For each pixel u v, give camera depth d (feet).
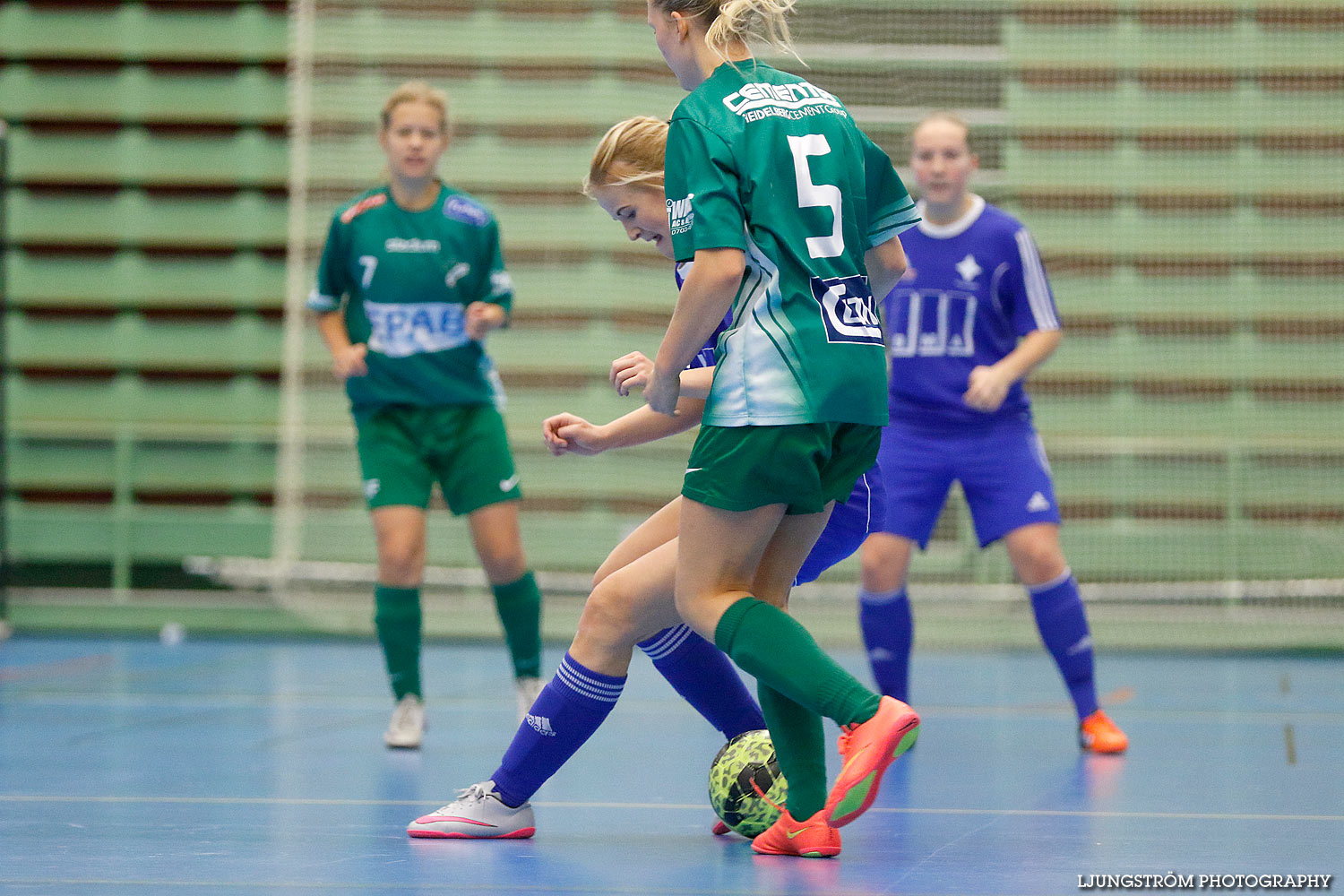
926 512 51.16
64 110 109.29
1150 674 79.77
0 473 96.17
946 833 31.50
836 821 25.76
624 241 109.91
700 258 25.53
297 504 100.78
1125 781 40.04
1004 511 49.62
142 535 100.99
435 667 81.10
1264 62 108.27
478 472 51.08
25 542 101.09
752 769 30.60
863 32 109.60
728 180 26.02
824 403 26.07
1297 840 30.42
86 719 56.34
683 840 31.01
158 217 108.58
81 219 108.68
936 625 97.50
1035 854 28.91
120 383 107.76
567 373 108.37
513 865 27.76
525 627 52.60
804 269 26.53
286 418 105.09
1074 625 47.98
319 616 100.58
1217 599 96.43
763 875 26.55
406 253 49.73
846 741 25.68
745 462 25.95
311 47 109.40
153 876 26.40
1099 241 108.78
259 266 108.06
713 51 27.76
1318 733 52.31
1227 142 108.37
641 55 111.45
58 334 108.06
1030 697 66.13
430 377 49.98
